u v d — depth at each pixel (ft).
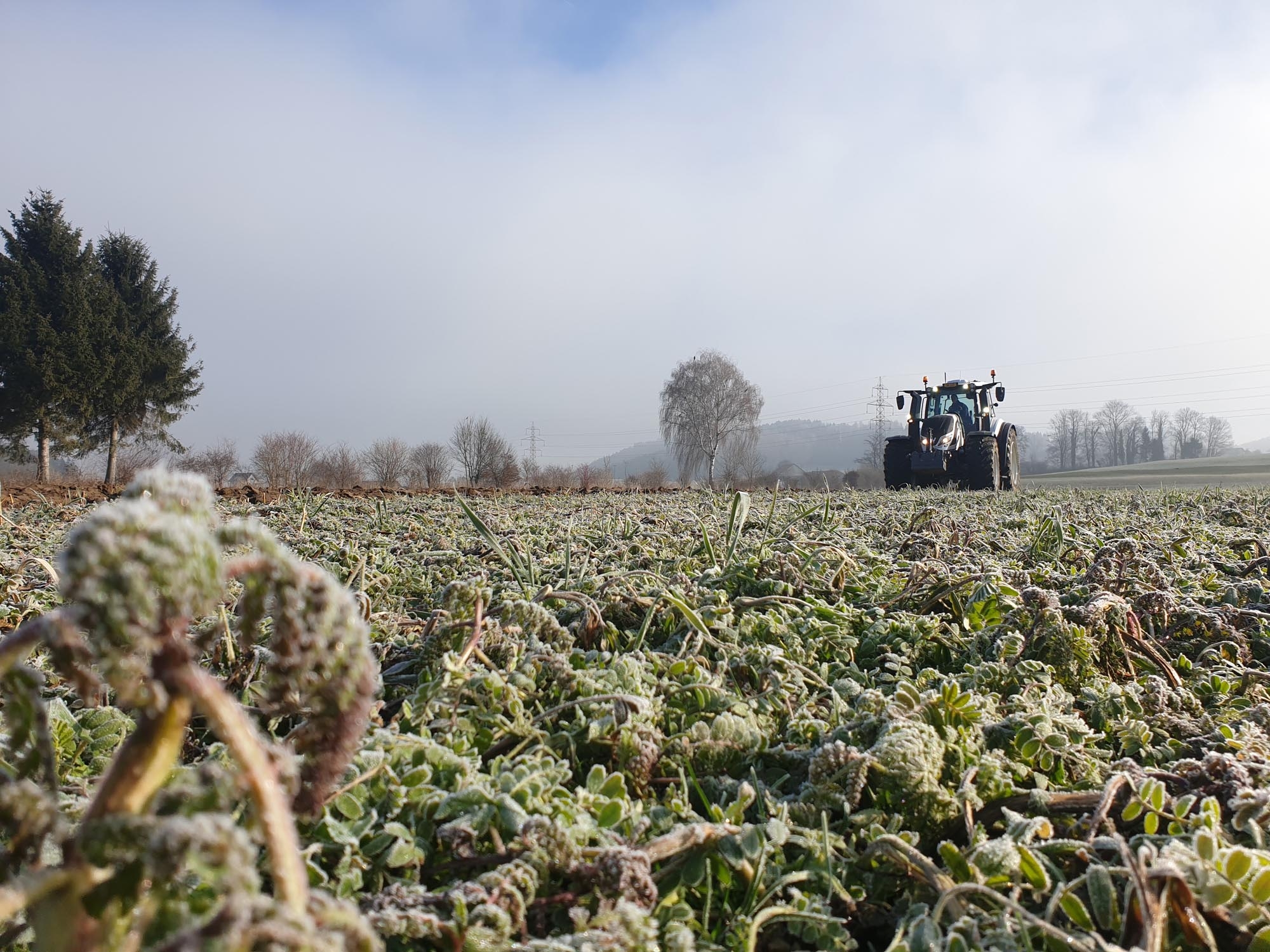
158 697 2.47
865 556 13.93
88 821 2.45
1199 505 28.60
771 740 7.60
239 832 2.33
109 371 134.21
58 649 2.57
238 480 106.73
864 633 10.41
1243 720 8.18
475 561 14.28
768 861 5.47
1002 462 78.33
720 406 230.48
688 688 7.80
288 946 2.26
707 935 4.86
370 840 5.17
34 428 134.72
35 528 19.94
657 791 6.66
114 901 2.49
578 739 7.00
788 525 17.78
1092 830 5.57
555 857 4.77
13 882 2.55
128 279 146.51
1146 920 4.38
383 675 8.59
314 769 2.87
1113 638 9.73
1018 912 4.54
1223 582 13.60
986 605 10.75
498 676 7.05
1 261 132.67
